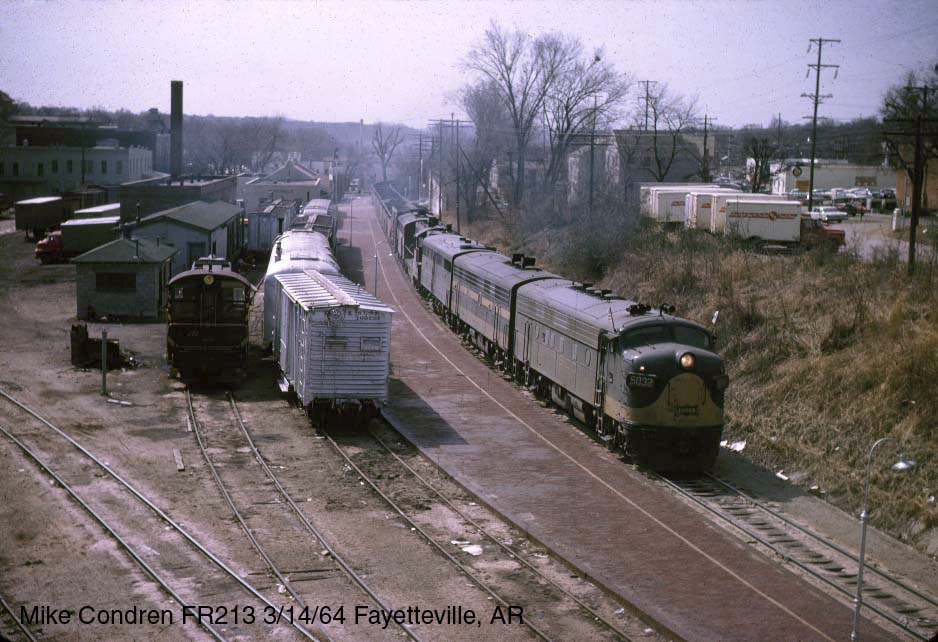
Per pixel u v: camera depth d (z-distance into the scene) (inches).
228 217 2365.9
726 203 1951.3
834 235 1962.4
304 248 1649.9
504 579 620.4
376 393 1026.7
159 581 596.1
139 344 1470.2
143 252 1716.3
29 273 2289.6
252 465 877.8
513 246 2760.8
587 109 3282.5
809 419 1007.0
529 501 787.4
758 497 844.6
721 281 1482.5
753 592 603.8
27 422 993.5
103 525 697.6
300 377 1051.9
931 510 770.2
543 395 1203.2
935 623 583.5
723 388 881.5
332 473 864.3
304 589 590.6
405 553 661.9
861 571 535.2
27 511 724.0
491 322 1435.8
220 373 1221.1
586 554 663.1
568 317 1074.7
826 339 1141.7
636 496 810.8
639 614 565.0
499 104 3735.2
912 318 1144.2
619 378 910.4
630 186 3230.8
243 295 1204.5
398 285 2380.7
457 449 954.1
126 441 940.6
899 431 910.4
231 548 660.1
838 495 854.5
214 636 517.7
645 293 1627.7
